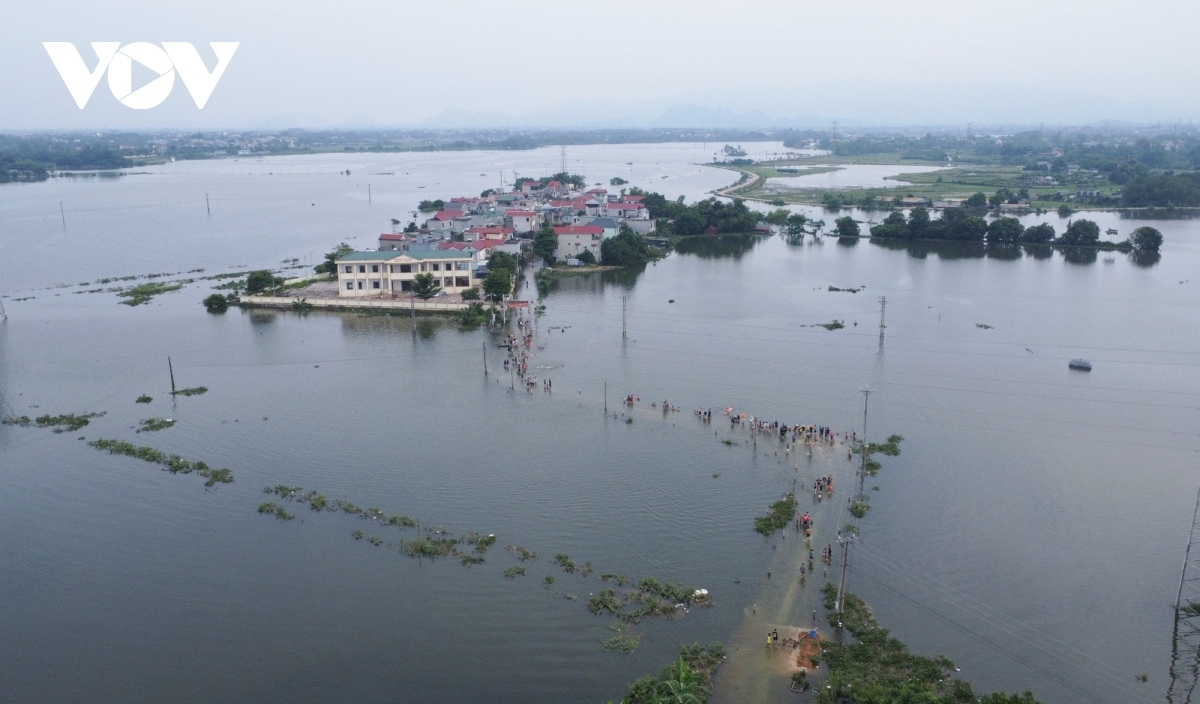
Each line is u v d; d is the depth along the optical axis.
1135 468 91.00
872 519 79.81
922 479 88.25
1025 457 93.75
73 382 122.31
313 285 186.12
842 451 95.12
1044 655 60.88
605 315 161.38
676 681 54.28
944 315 158.88
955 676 58.50
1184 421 103.81
